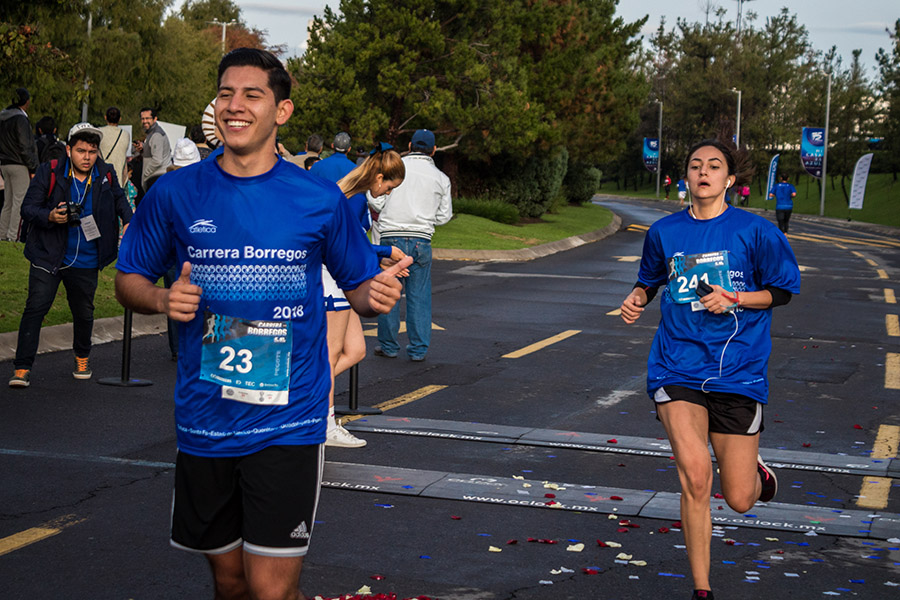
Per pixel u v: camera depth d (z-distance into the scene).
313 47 28.42
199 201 3.21
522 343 11.91
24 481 5.91
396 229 10.23
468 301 15.84
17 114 15.44
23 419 7.40
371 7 28.25
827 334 13.13
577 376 9.89
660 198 93.25
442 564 4.77
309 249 3.24
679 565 4.82
